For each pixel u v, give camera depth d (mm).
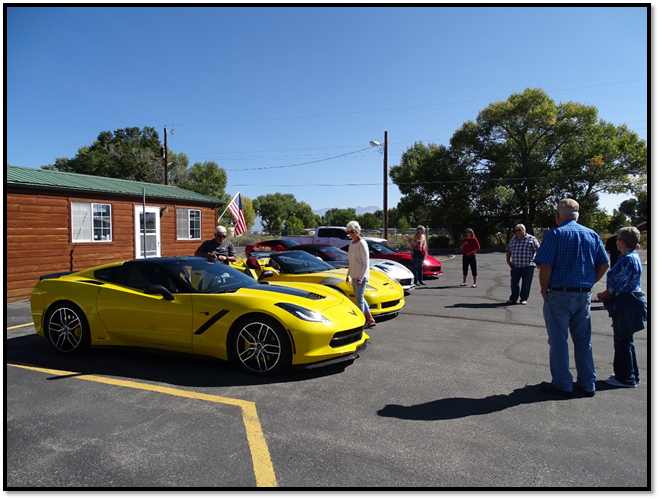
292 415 3238
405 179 36188
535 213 34281
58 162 44781
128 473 2447
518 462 2578
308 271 7285
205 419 3166
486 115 33656
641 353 5105
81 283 4918
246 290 4586
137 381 3998
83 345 4793
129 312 4551
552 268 3664
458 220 35344
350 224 5742
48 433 2943
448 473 2455
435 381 4000
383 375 4160
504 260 21781
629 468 2514
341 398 3576
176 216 14609
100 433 2943
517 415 3256
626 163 30891
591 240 3629
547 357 4789
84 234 11242
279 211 105562
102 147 44656
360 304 5816
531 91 31828
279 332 4031
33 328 6469
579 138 32188
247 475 2430
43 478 2395
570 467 2523
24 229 9656
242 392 3715
